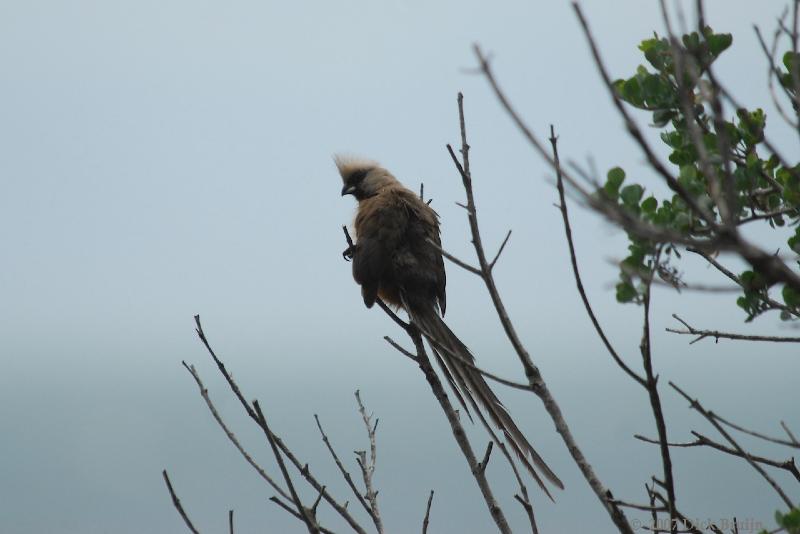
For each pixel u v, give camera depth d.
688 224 8.59
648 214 8.55
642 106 9.72
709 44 8.86
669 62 9.55
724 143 6.10
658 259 8.25
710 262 9.66
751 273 9.52
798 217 9.71
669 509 8.06
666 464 8.06
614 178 8.63
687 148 9.66
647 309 7.92
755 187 9.69
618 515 8.26
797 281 5.84
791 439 8.41
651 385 8.02
